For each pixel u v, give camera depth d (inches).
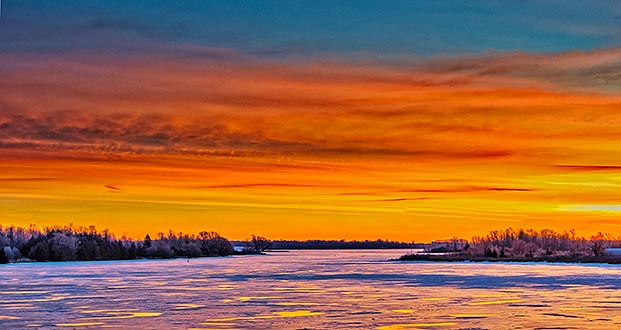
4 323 1499.8
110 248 7249.0
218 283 2765.7
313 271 3863.2
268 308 1755.7
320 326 1429.6
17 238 7091.5
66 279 3117.6
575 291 2235.5
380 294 2156.7
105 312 1684.3
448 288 2400.3
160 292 2284.7
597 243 6181.1
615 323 1448.1
